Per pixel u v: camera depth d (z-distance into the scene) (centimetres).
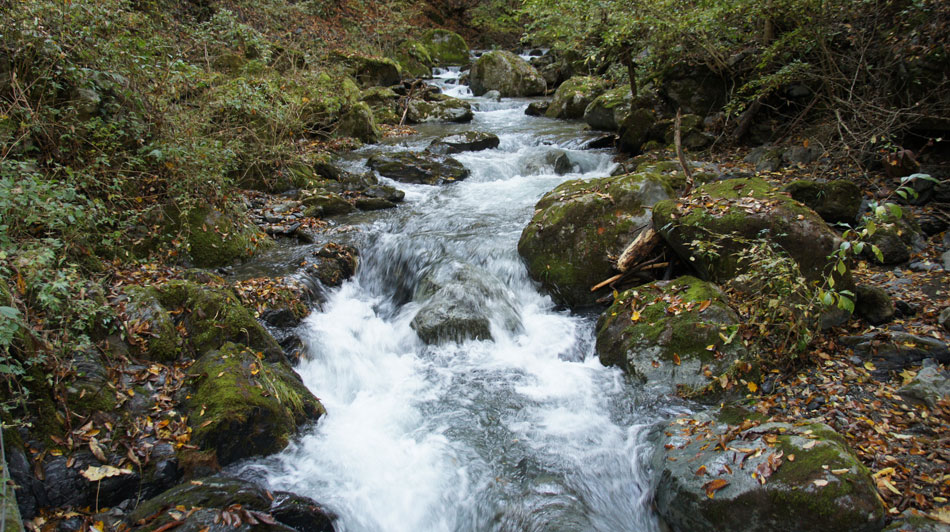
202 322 467
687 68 1038
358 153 1103
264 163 872
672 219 552
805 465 320
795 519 305
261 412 389
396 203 866
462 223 759
